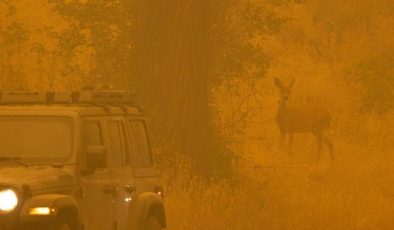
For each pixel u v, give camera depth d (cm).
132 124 3675
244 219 4672
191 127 5388
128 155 3550
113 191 3356
